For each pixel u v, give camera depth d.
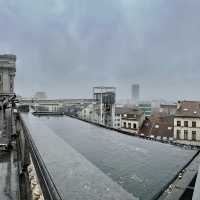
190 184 3.59
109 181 3.04
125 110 54.50
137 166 6.54
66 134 12.00
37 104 44.41
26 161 9.24
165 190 3.51
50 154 4.40
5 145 15.87
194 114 42.59
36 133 6.93
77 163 3.80
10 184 9.53
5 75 54.47
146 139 11.23
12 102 29.64
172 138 43.81
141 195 4.04
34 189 4.55
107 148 8.94
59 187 2.84
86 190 2.74
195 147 9.41
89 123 17.38
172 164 6.79
